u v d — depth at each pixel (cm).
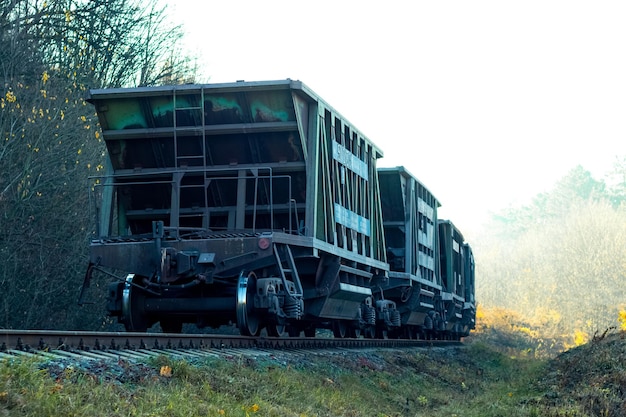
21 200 1866
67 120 2064
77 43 2512
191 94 1459
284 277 1388
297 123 1470
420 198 2656
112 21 2883
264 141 1503
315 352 1516
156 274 1391
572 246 9150
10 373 701
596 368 1549
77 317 2155
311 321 1881
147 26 3050
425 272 2722
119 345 1035
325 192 1583
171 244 1404
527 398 1398
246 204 1565
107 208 1491
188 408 786
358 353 1731
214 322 1599
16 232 1953
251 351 1277
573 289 8500
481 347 3178
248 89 1441
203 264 1380
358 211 1898
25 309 1975
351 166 1830
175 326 1623
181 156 1515
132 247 1410
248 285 1406
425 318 2847
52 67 2356
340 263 1698
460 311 3703
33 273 1972
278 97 1455
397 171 2383
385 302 2238
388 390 1458
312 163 1514
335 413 1036
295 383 1096
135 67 3011
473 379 2184
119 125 1502
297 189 1545
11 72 2067
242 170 1501
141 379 866
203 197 1547
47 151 1994
